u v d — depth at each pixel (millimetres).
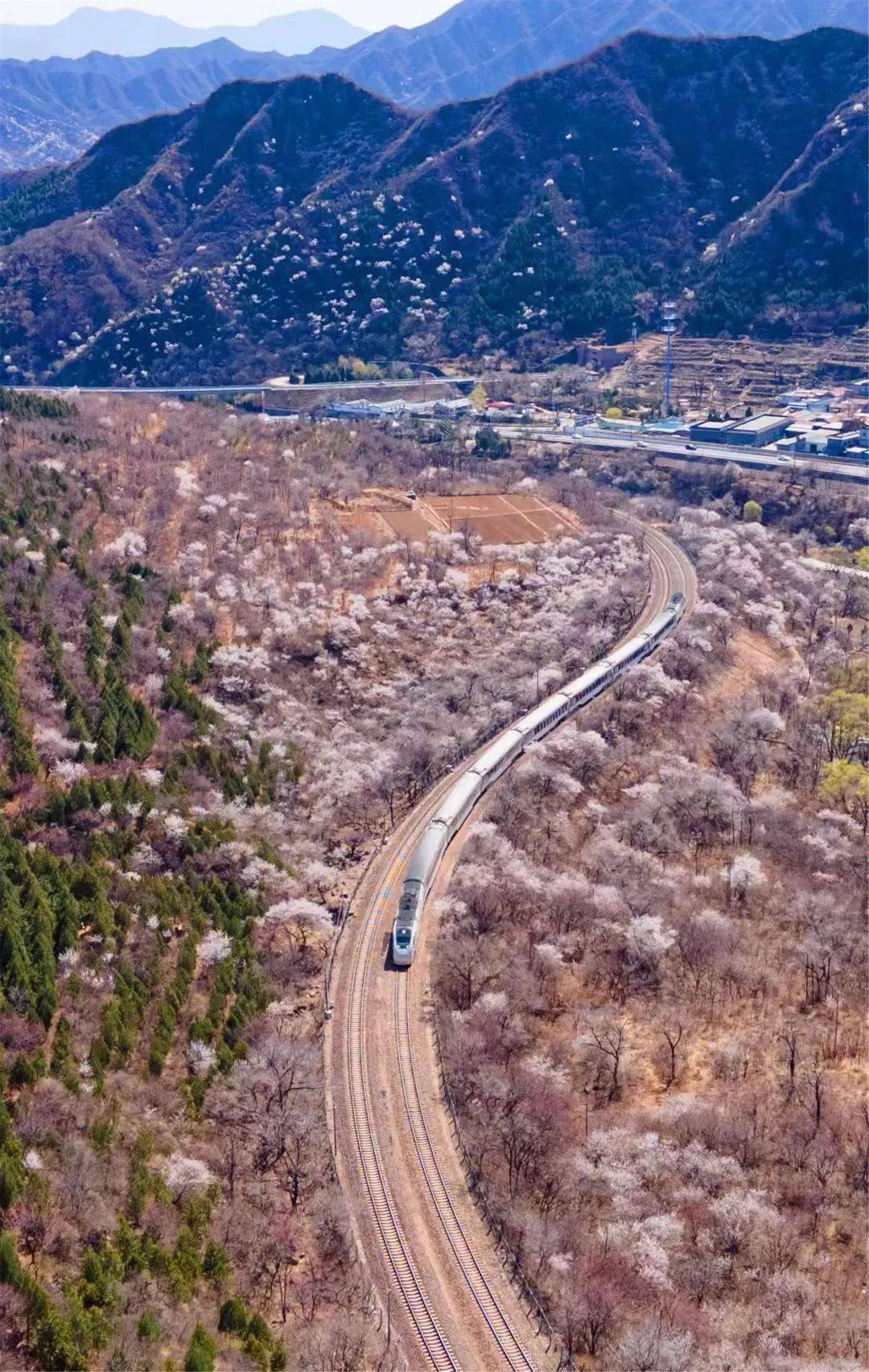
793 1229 104812
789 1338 94812
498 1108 114188
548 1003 133000
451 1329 92500
